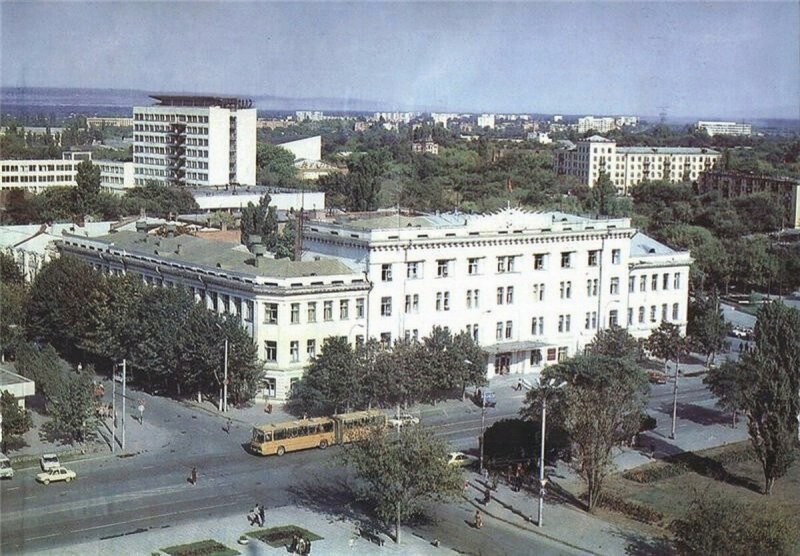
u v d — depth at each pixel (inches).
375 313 4906.5
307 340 4719.5
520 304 5334.6
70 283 5118.1
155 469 3722.9
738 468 3941.9
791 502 3528.5
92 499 3383.4
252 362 4544.8
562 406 3563.0
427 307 5064.0
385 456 3083.2
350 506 3395.7
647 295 5772.6
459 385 4633.4
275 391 4675.2
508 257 5280.5
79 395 4018.2
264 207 7308.1
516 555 3006.9
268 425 3956.7
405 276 4977.9
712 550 2898.6
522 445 3779.5
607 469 3609.7
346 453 3319.4
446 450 3225.9
